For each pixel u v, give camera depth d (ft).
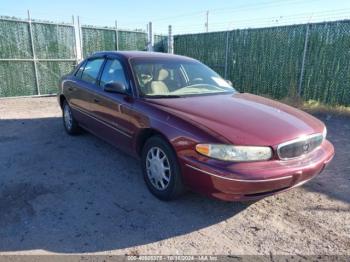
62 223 9.83
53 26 36.01
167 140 10.46
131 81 12.94
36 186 12.35
